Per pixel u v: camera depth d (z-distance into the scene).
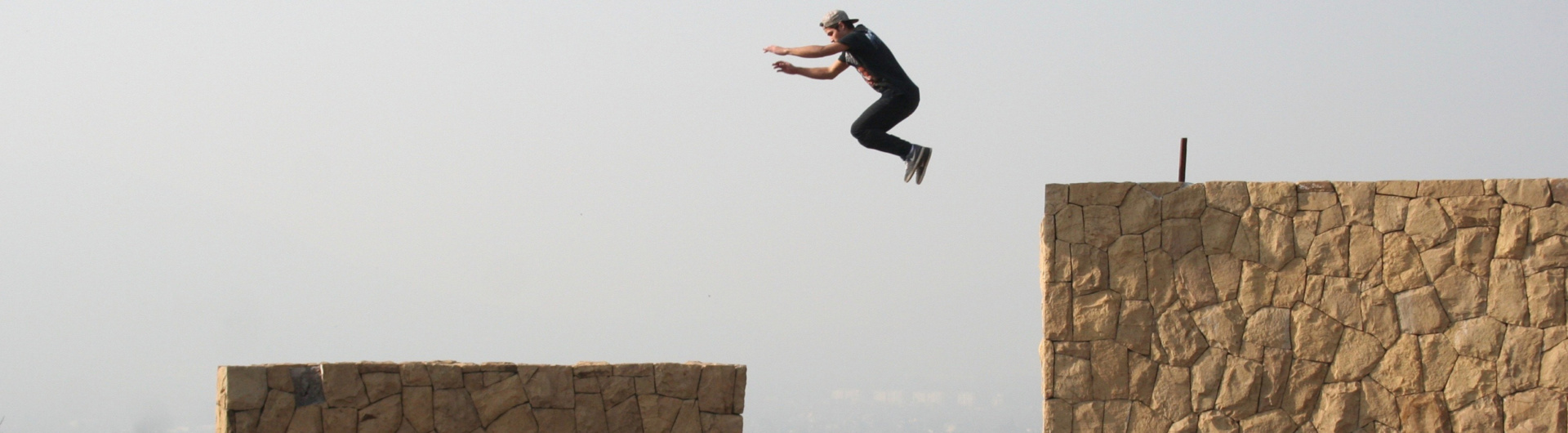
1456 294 9.97
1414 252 10.07
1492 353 9.85
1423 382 9.94
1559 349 9.73
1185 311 10.30
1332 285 10.16
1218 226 10.36
